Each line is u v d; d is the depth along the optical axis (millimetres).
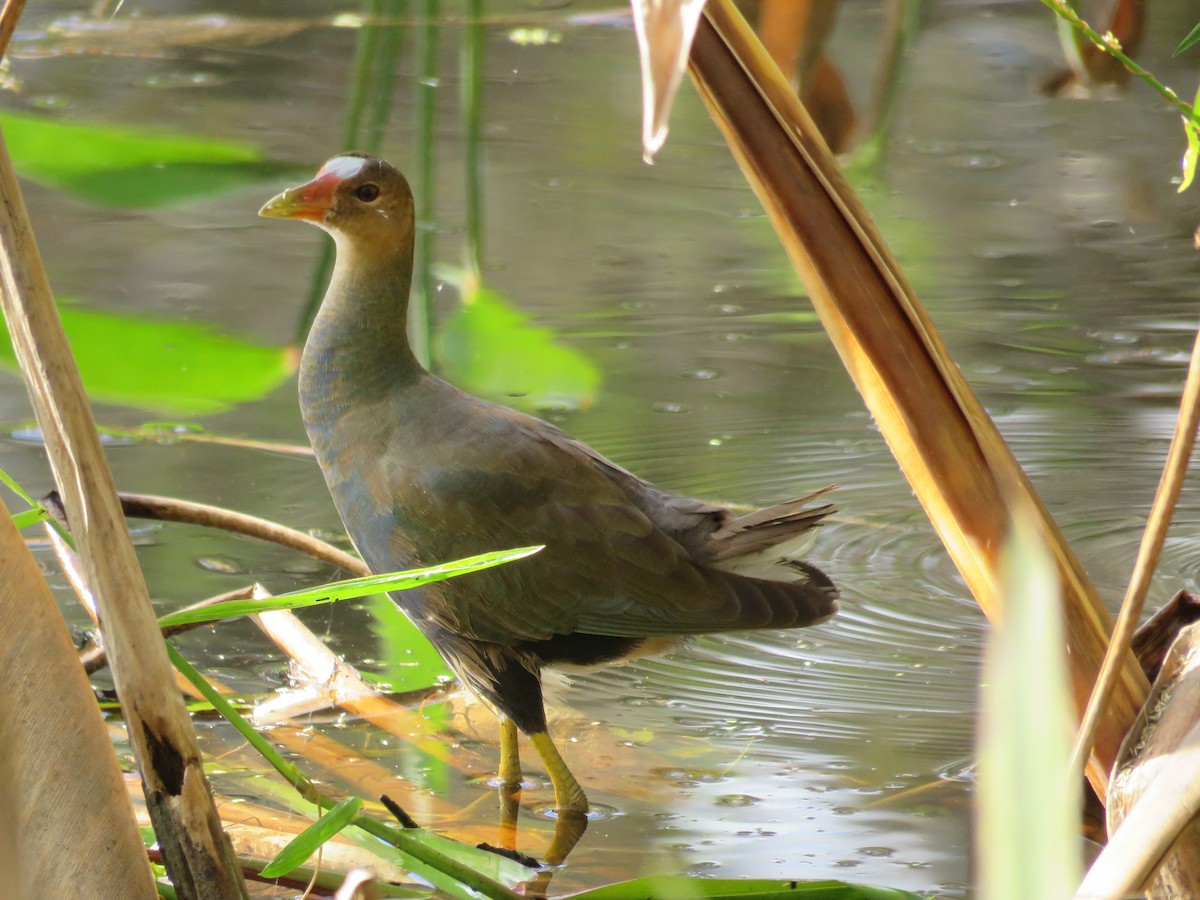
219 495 8750
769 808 6016
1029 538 1881
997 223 13141
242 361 7754
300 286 11516
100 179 7156
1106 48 4141
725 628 6453
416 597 6727
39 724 3646
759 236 13047
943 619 7742
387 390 6840
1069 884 1776
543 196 13742
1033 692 1803
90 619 7316
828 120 9164
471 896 4680
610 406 10086
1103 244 12727
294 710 6781
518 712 6410
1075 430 9625
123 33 16109
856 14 18031
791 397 10266
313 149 13984
